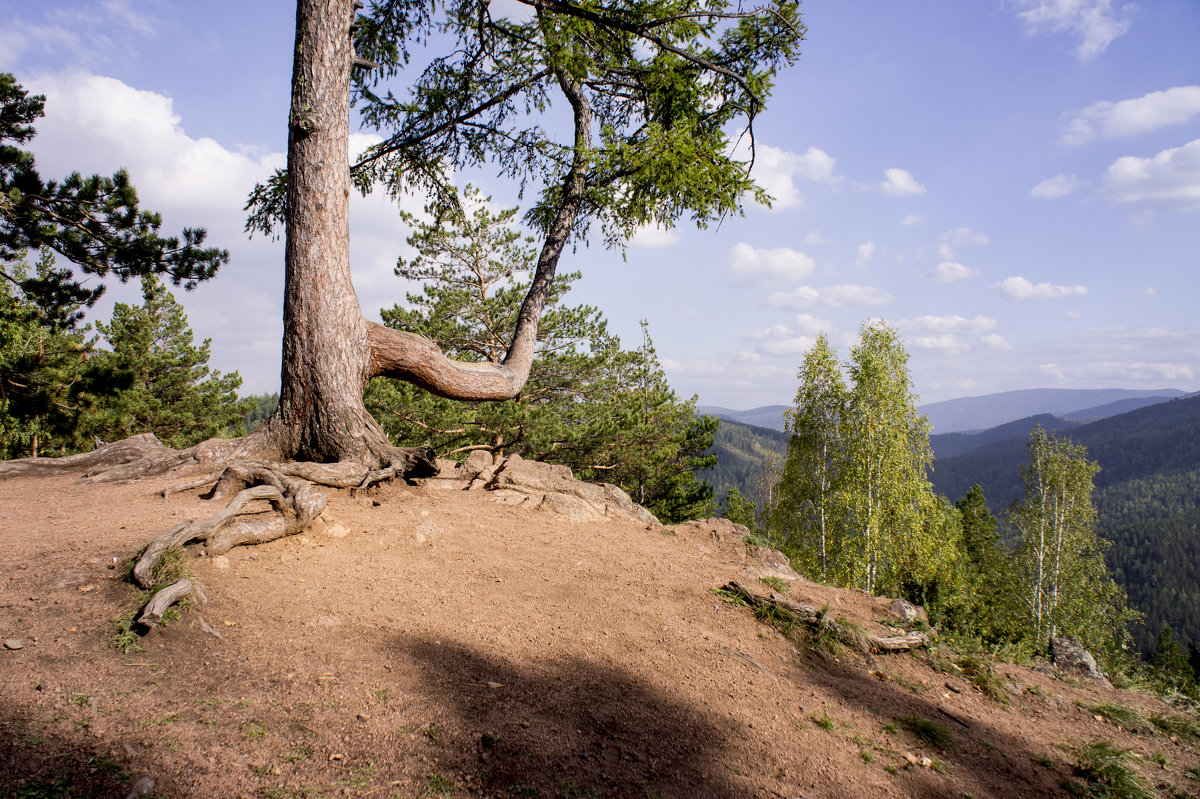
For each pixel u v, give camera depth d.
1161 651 42.94
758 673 4.97
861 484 22.80
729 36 9.04
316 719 3.12
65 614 3.64
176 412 22.48
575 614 5.31
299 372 6.82
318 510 5.61
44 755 2.43
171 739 2.71
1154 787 4.51
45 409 12.88
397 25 9.12
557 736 3.45
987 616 31.12
